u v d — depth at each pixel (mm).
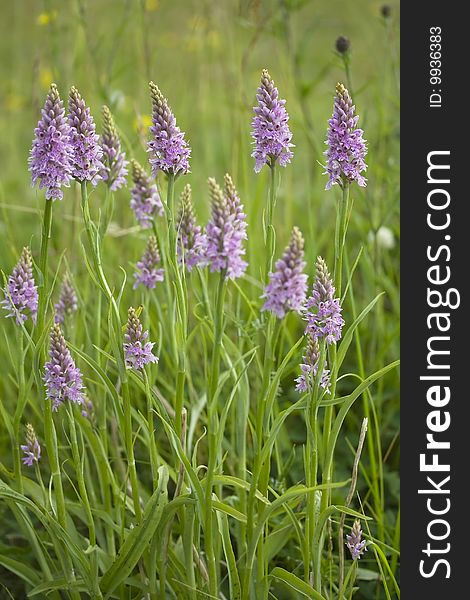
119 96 1711
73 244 1602
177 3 2346
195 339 1639
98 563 1321
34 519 1474
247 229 1587
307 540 1242
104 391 1336
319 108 2426
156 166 1215
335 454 1555
